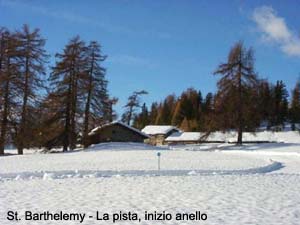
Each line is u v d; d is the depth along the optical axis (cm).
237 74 6309
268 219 1259
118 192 1780
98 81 5597
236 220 1244
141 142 7131
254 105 6356
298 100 10894
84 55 5522
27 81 4875
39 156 4378
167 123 15325
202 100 14800
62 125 5353
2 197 1634
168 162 3544
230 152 5553
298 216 1305
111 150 5206
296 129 10612
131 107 10112
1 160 3925
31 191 1794
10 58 4875
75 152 4925
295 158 4388
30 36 4959
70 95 5397
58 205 1475
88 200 1583
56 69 5388
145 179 2245
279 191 1836
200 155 4538
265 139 8794
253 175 2527
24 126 4778
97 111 5578
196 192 1789
